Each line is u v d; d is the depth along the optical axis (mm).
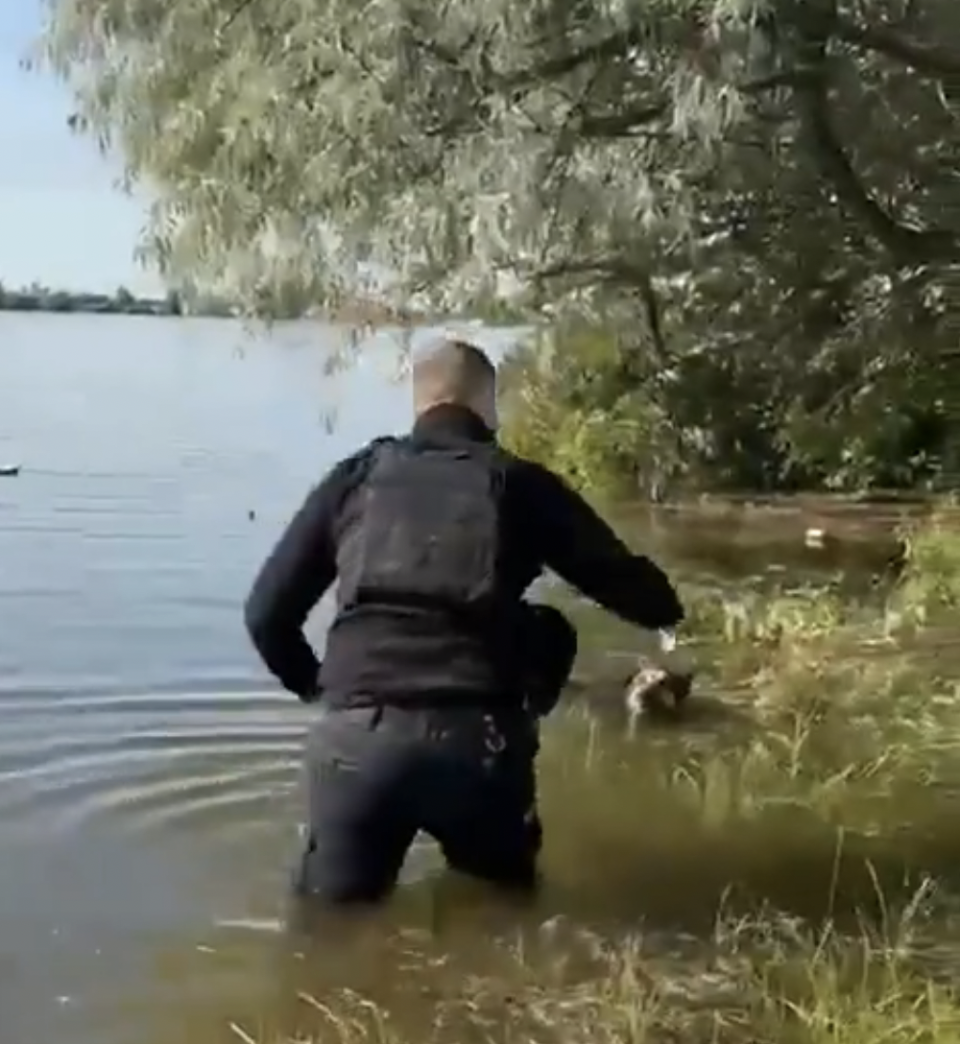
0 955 5223
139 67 9828
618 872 6027
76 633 10625
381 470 5262
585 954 5199
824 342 13320
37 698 8719
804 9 7695
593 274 12352
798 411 18656
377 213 8953
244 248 9688
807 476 20266
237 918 5512
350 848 5090
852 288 11977
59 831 6480
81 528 15625
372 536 5152
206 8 8898
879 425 19859
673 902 5734
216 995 4938
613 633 11164
